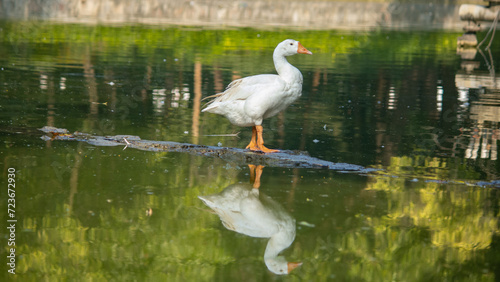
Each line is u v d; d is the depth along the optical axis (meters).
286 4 56.78
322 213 8.67
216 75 21.12
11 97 16.08
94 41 29.47
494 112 16.27
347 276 6.95
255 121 11.41
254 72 21.94
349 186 9.82
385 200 9.20
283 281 6.78
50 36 30.50
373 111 16.22
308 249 7.61
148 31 34.34
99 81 19.11
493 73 23.83
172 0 53.75
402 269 7.12
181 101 16.75
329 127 14.23
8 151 11.14
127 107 15.68
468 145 12.71
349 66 25.00
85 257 7.28
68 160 10.77
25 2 49.31
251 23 42.59
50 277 6.79
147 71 21.47
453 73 23.58
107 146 11.88
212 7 51.75
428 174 10.55
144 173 10.23
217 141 12.58
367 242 7.80
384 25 46.66
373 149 12.27
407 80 21.62
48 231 7.88
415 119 15.27
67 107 15.25
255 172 10.48
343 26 43.75
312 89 19.41
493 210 8.91
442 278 6.95
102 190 9.34
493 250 7.68
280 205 8.93
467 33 33.84
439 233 8.11
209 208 8.81
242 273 6.99
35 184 9.45
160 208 8.74
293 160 11.09
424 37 38.00
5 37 29.34
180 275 6.86
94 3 50.47
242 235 7.97
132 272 6.92
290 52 11.24
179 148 11.84
